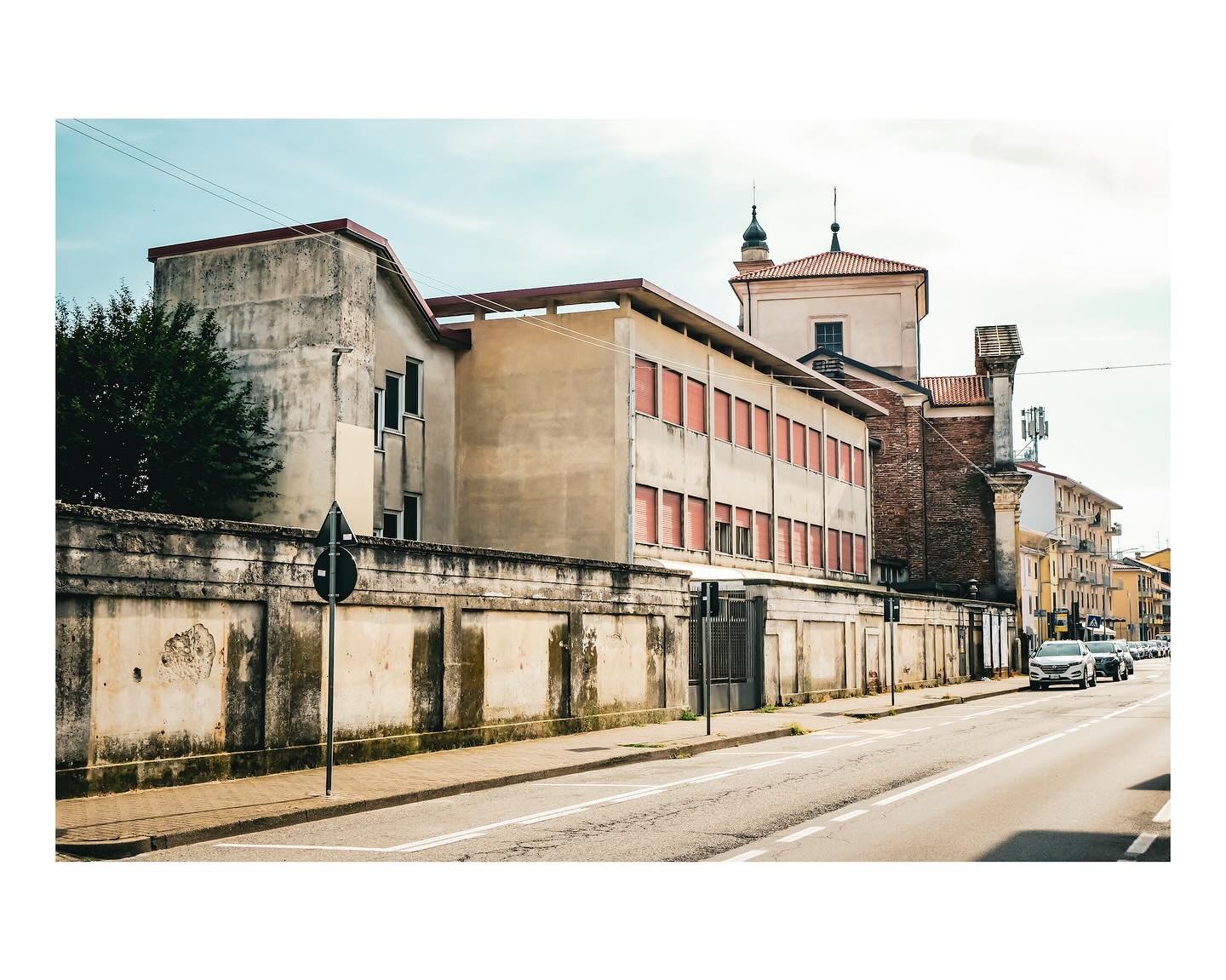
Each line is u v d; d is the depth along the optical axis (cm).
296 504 2891
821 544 4984
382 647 1842
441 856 1073
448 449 3528
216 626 1536
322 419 2898
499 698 2114
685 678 2798
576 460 3438
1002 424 6134
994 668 5734
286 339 2952
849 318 6419
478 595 2056
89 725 1350
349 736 1764
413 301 3344
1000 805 1357
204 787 1470
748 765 1892
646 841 1133
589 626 2397
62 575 1313
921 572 6084
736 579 3316
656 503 3597
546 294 3475
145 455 2819
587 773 1805
